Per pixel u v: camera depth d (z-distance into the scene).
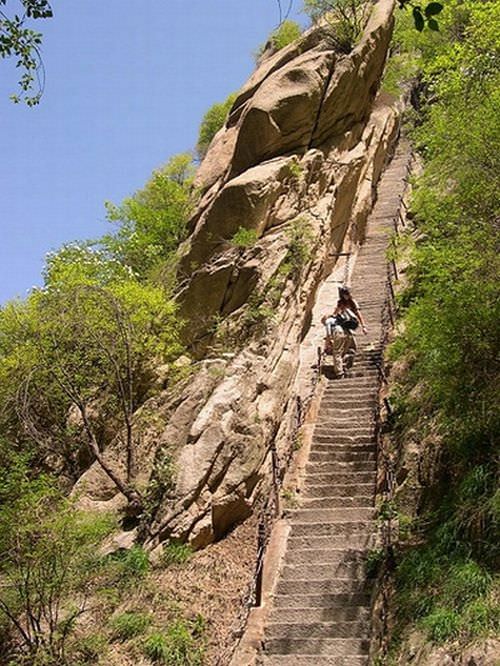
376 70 21.84
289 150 18.45
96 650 9.14
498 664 6.28
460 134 10.00
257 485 11.91
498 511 7.68
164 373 15.16
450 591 7.43
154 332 15.55
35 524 9.43
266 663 8.35
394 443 11.34
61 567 9.57
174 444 12.30
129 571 10.43
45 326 13.70
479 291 8.77
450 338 8.87
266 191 16.66
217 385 12.98
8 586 9.48
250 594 9.09
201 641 9.33
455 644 6.80
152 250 20.28
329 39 21.45
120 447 13.66
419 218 10.68
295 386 14.27
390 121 23.81
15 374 13.73
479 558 7.72
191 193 22.05
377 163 22.59
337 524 10.21
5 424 13.52
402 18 23.95
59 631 9.43
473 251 9.09
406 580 8.36
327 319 15.20
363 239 20.33
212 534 11.21
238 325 14.91
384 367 13.93
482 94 10.39
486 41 11.10
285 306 15.17
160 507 11.41
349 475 11.45
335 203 18.86
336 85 19.44
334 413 13.26
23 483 9.76
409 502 9.70
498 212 9.46
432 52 14.77
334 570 9.48
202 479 11.43
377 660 7.75
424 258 9.85
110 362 14.12
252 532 11.34
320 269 17.39
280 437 12.96
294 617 8.93
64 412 14.67
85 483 13.20
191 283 16.20
